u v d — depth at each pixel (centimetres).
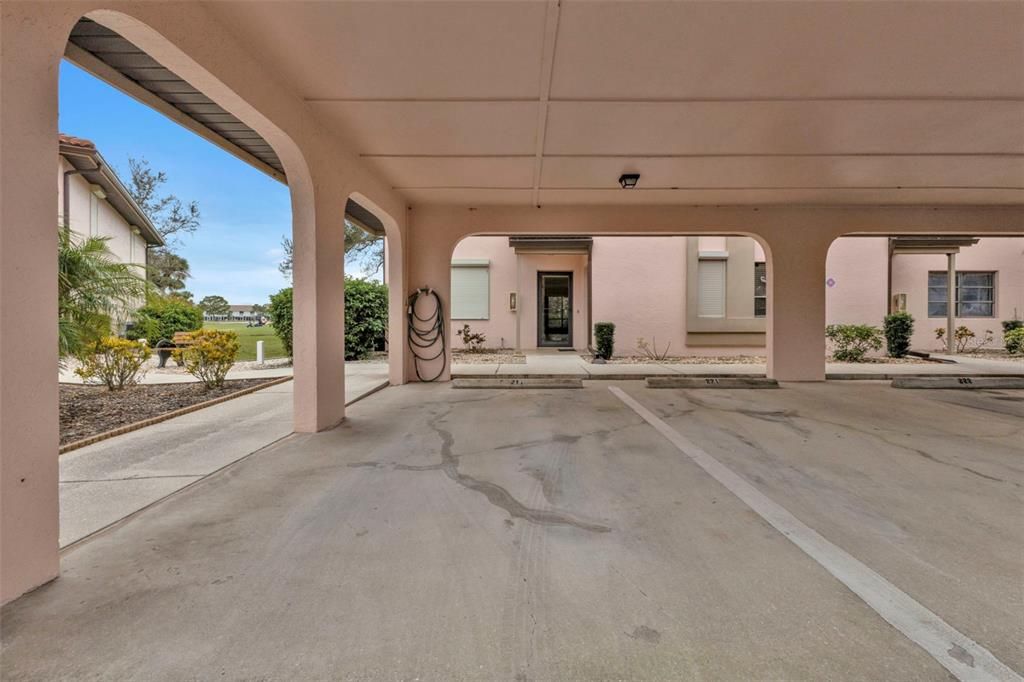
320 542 211
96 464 320
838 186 591
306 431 405
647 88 348
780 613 161
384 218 619
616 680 132
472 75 330
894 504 253
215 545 208
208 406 520
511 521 233
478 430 415
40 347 171
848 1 253
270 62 314
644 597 170
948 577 183
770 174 546
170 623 155
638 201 670
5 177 157
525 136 436
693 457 337
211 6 256
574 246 1034
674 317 1038
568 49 300
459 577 183
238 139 435
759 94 358
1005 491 271
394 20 269
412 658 140
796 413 484
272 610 162
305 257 397
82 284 537
